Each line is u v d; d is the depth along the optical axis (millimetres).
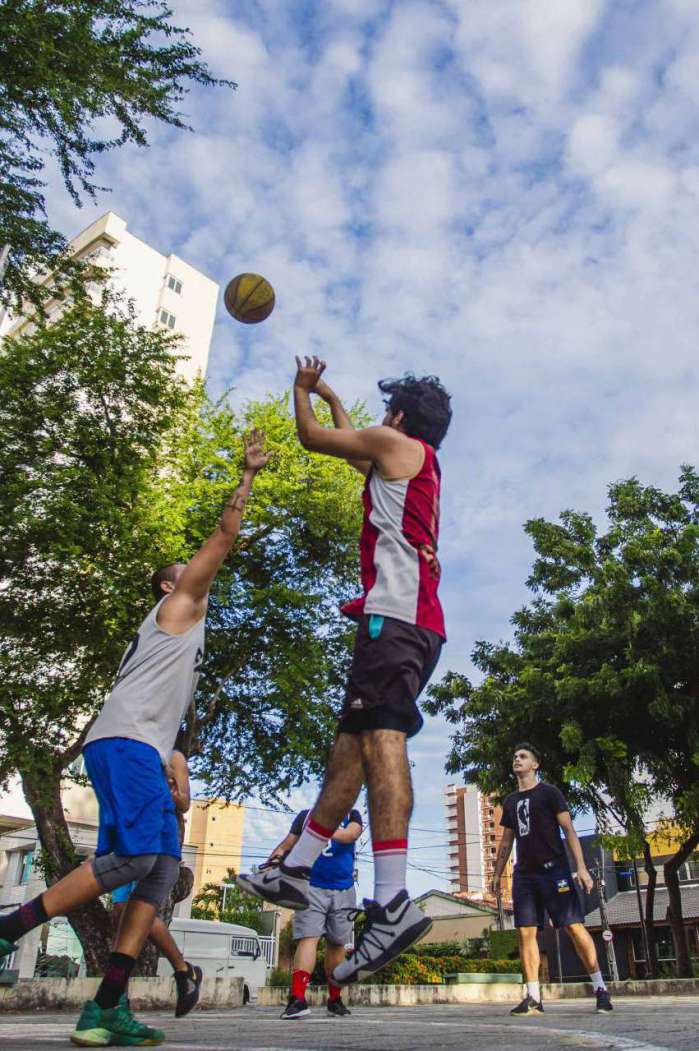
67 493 15070
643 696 17984
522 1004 5734
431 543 2502
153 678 2824
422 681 2383
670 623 17859
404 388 2832
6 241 11578
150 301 45562
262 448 3109
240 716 17656
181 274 47688
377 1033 2959
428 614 2373
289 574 18469
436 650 2398
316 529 17547
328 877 5719
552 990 10688
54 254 12523
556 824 6117
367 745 2213
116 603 14336
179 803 3869
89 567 15016
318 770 17594
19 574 15539
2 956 2420
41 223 11898
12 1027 3957
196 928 17734
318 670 17312
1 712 14336
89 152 11586
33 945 19500
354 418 19719
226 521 2949
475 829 120875
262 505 17172
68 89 10406
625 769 17844
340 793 2373
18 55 10234
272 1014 6512
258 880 2400
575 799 18984
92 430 16109
